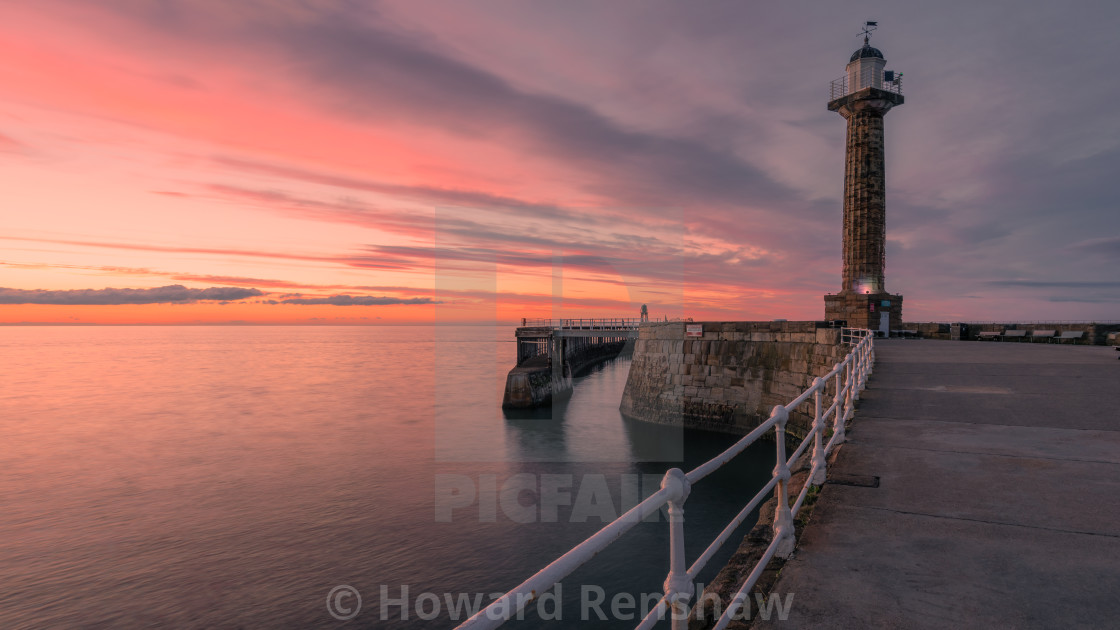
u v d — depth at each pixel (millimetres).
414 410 51875
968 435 8469
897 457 7375
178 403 62562
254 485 29078
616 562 16750
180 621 16125
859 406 11008
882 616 3686
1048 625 3535
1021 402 11016
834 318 43219
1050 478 6367
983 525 5109
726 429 35625
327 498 25969
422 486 26578
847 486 6301
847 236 43969
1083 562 4352
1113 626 3504
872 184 42688
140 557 20531
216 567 19312
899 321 41688
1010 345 29266
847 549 4703
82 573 19328
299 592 17172
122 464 35125
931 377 14969
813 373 30734
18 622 16484
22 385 85938
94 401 66188
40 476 32594
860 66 42750
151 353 196625
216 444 39844
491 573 17234
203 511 25297
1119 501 5617
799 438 30312
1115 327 29562
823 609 3793
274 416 51219
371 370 104562
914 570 4301
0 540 22438
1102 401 10961
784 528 4559
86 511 26000
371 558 18984
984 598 3873
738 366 36062
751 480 24734
